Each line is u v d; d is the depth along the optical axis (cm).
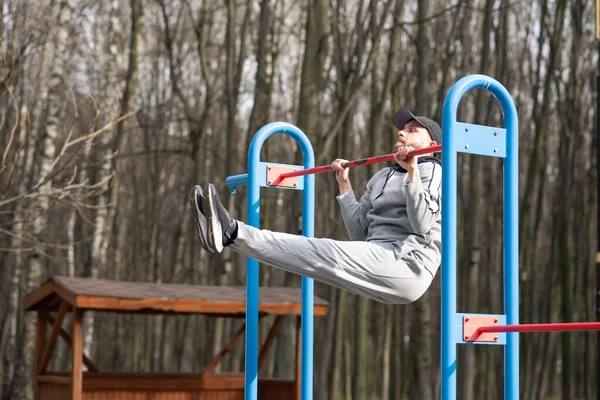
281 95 3119
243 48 2462
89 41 2875
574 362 3039
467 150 535
